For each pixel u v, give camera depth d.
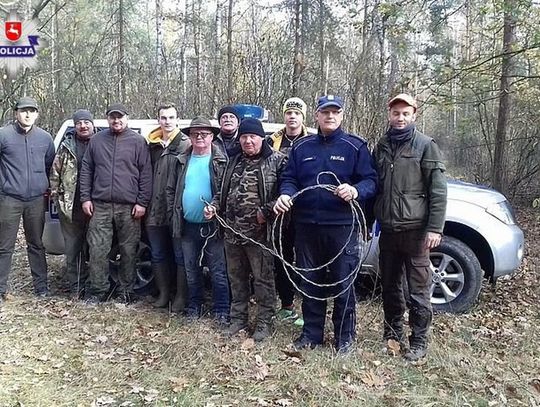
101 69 13.82
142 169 4.87
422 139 3.74
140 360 3.88
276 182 4.04
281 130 4.81
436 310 4.91
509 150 11.56
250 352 3.96
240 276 4.28
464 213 4.95
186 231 4.55
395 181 3.76
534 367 3.82
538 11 7.29
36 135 5.05
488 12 7.69
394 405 3.27
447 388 3.49
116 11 18.14
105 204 4.86
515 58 8.27
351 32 17.05
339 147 3.81
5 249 5.06
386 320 4.14
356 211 3.75
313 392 3.39
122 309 4.89
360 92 9.84
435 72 7.91
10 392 3.37
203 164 4.46
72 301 5.06
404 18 7.94
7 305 4.92
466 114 14.16
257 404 3.26
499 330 4.51
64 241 5.25
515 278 6.14
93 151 4.86
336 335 4.05
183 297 4.86
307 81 10.96
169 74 12.25
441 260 4.94
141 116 11.30
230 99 10.44
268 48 10.65
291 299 4.71
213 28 17.41
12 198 4.97
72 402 3.28
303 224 3.91
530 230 8.88
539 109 11.05
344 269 3.88
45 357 3.88
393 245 3.89
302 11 15.65
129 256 5.00
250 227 4.04
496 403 3.28
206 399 3.31
